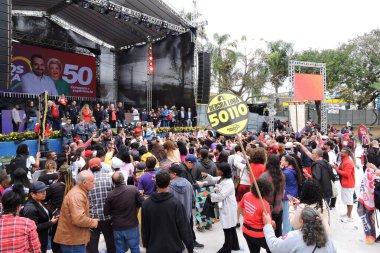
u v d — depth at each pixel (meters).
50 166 5.47
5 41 9.98
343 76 36.78
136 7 18.58
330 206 8.86
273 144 9.58
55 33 22.05
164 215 3.88
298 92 21.92
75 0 16.59
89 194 5.08
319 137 14.01
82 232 4.39
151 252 3.87
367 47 35.81
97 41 24.02
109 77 24.45
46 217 4.50
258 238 4.40
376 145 10.70
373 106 41.00
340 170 7.98
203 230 7.22
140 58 23.11
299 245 2.95
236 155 8.04
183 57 20.86
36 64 20.80
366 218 6.53
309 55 38.03
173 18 19.55
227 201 5.72
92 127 14.53
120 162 5.86
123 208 4.80
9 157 10.52
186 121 20.61
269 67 36.78
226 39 34.69
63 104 16.30
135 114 19.33
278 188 5.09
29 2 18.84
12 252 3.20
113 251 5.16
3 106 19.08
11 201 3.33
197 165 6.83
